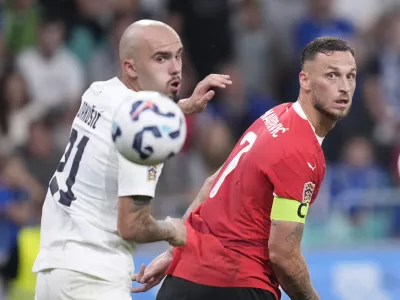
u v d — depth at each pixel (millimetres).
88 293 18062
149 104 16406
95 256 18109
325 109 18844
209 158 37406
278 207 18703
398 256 34719
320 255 34219
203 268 19656
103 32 43844
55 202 18594
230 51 44500
